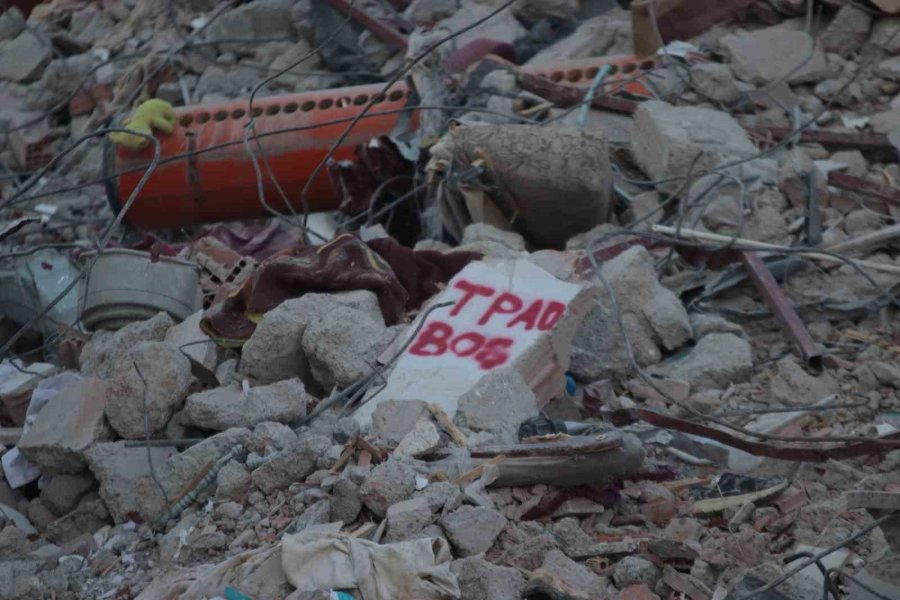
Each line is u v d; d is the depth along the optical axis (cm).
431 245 1384
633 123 1558
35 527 1095
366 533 902
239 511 972
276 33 2317
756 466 1048
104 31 2528
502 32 1972
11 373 1302
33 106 2383
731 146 1484
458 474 945
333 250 1202
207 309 1246
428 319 1116
